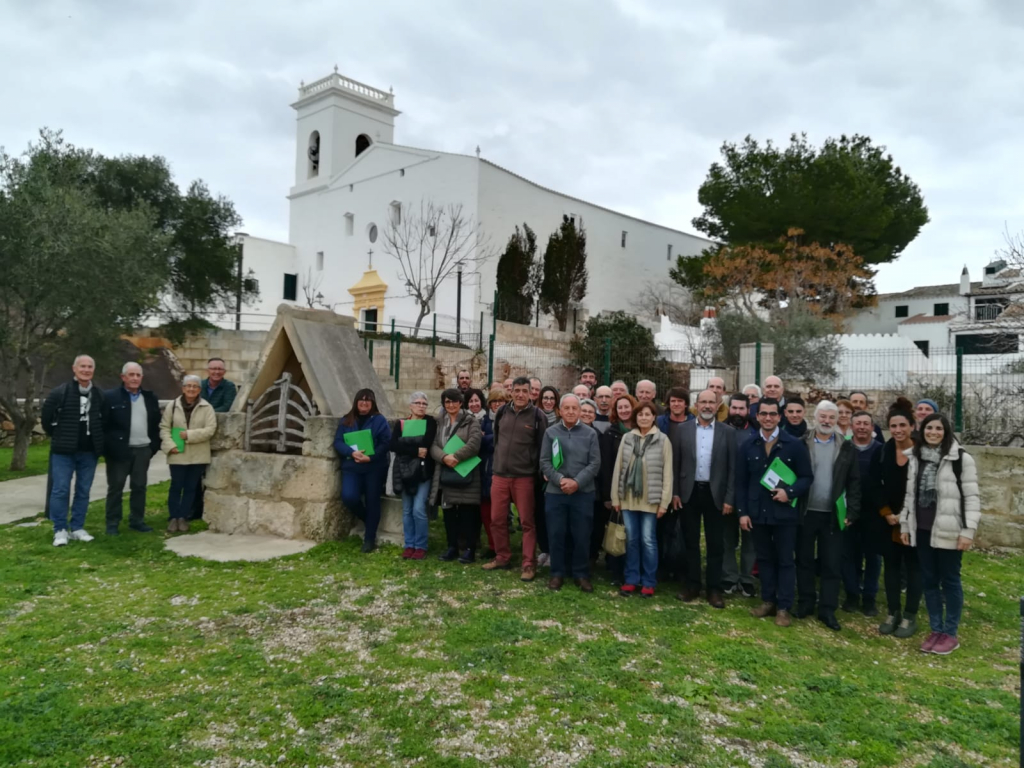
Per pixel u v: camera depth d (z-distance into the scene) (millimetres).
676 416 6586
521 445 6684
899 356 14617
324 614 5395
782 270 29891
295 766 3316
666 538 6938
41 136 15586
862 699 4344
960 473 5512
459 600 5867
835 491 5973
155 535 7777
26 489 10828
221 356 23266
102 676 4141
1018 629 6117
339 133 44344
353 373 8797
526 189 39500
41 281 12703
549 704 4020
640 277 47938
